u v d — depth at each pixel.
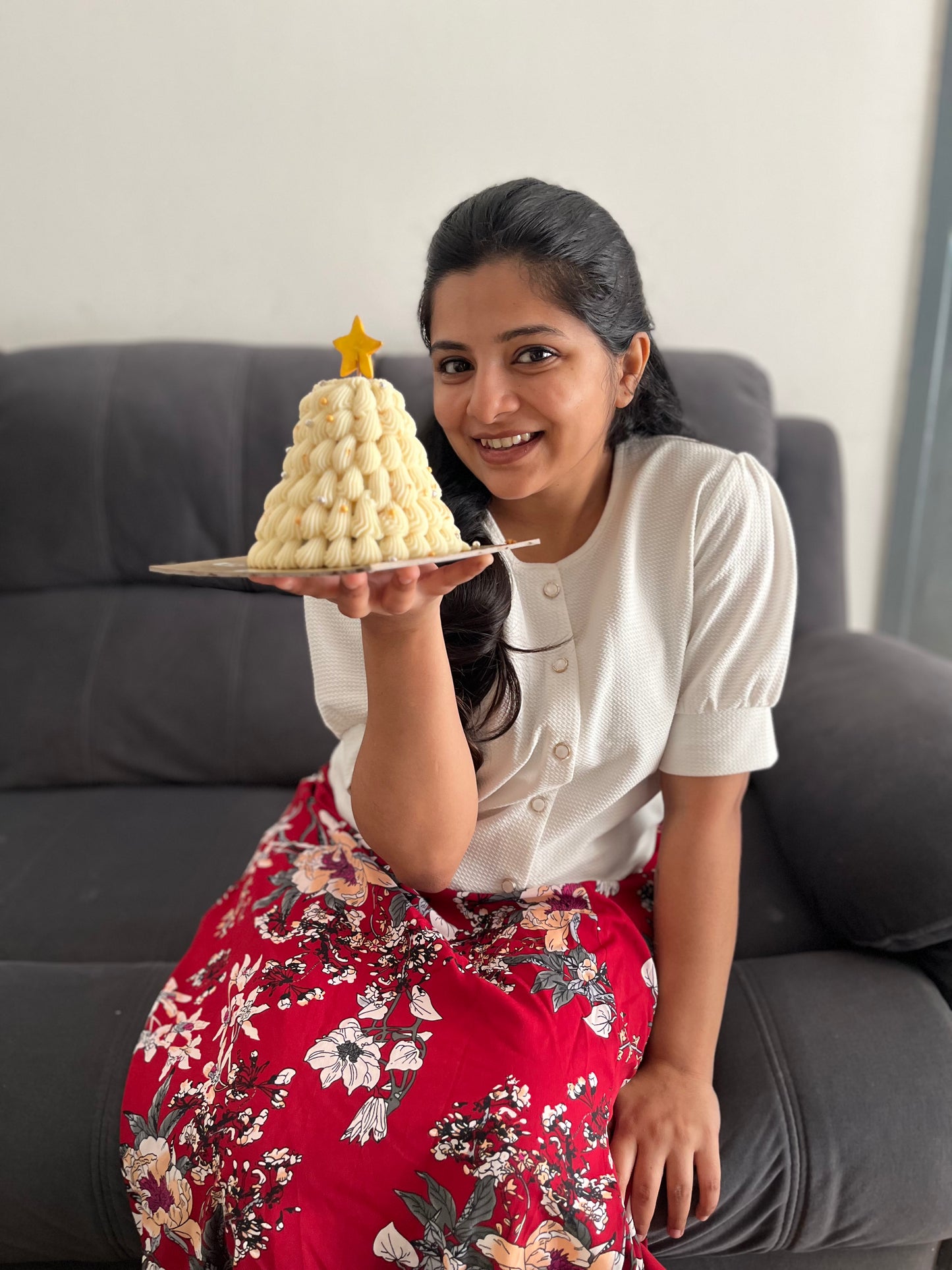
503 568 0.80
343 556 0.54
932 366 1.73
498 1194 0.61
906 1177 0.77
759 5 1.56
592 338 0.71
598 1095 0.69
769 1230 0.79
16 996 0.90
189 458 1.41
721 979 0.82
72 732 1.36
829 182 1.65
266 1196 0.62
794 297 1.71
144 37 1.53
